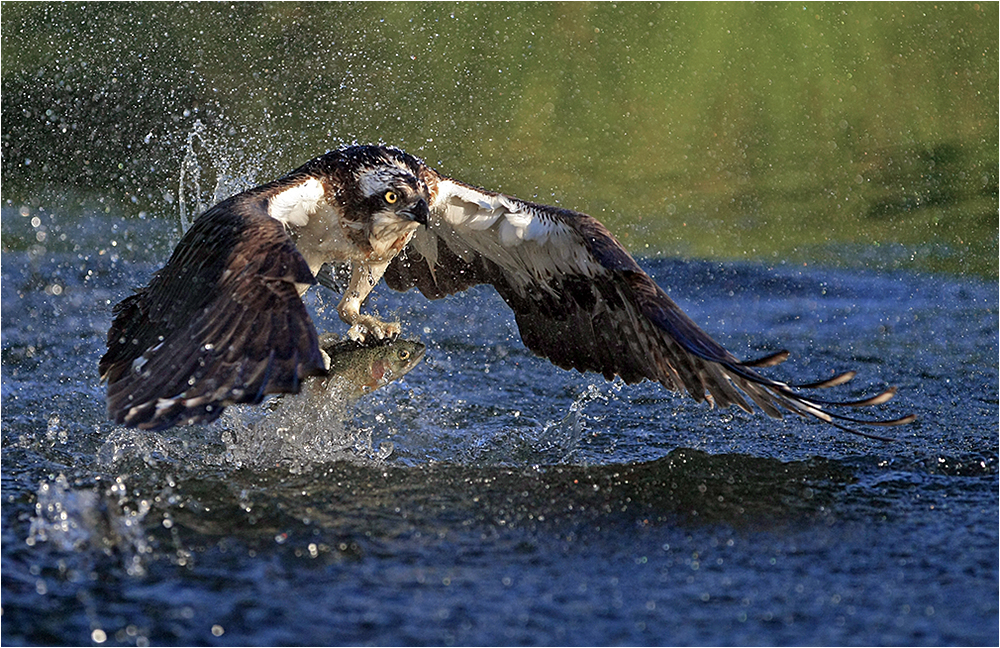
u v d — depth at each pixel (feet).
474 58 73.61
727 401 31.30
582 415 37.99
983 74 77.51
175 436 33.91
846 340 49.01
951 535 28.19
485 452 34.06
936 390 41.93
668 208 66.28
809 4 81.97
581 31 78.84
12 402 37.65
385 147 34.01
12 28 65.77
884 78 77.82
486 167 66.54
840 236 64.03
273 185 31.99
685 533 27.96
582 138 71.26
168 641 22.15
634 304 31.73
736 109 75.20
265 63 65.98
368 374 33.47
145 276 55.06
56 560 25.41
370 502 29.27
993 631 23.32
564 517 28.81
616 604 24.16
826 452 34.32
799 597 24.68
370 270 34.94
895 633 23.22
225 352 23.85
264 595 24.06
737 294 56.44
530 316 35.40
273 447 32.81
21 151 62.03
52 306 49.96
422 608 23.71
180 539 26.61
